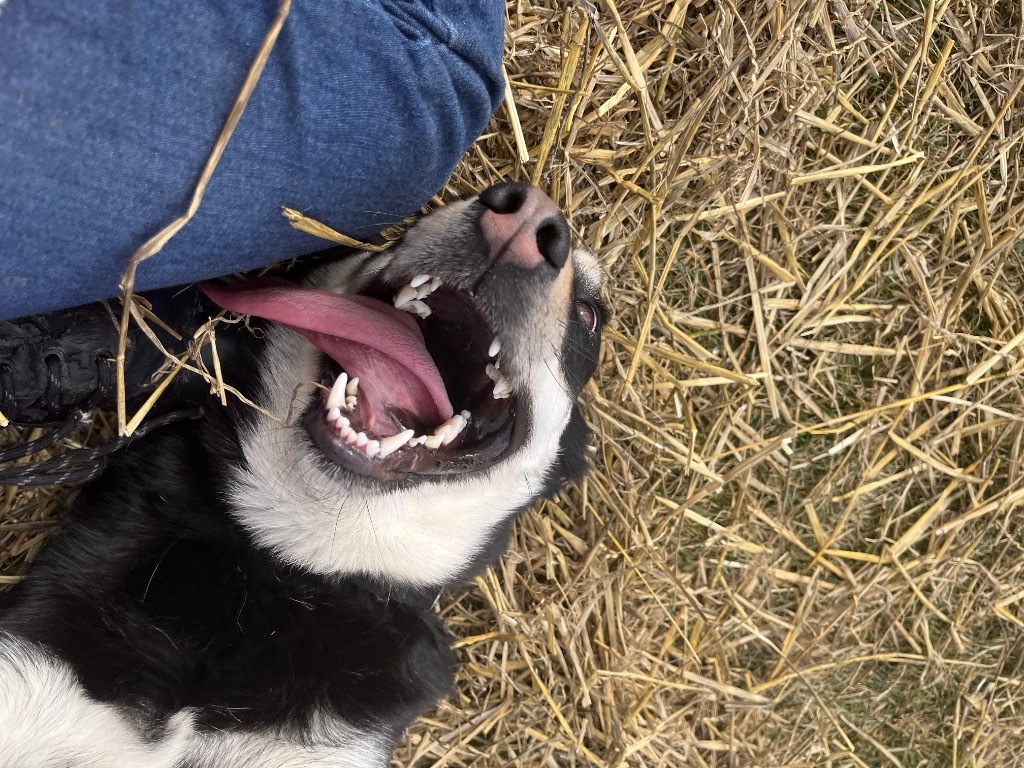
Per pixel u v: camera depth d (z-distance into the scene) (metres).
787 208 0.55
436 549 0.42
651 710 0.57
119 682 0.36
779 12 0.51
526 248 0.34
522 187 0.34
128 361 0.37
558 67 0.50
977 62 0.56
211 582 0.38
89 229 0.28
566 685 0.56
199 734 0.37
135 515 0.39
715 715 0.58
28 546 0.46
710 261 0.56
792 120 0.53
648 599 0.57
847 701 0.60
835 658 0.60
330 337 0.38
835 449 0.59
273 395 0.39
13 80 0.25
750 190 0.53
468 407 0.42
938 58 0.56
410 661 0.42
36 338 0.35
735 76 0.50
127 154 0.27
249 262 0.33
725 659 0.58
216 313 0.40
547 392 0.40
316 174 0.31
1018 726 0.62
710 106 0.51
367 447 0.36
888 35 0.55
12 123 0.25
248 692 0.38
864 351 0.58
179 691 0.37
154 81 0.26
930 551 0.60
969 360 0.59
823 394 0.58
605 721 0.55
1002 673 0.62
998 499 0.60
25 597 0.37
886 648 0.61
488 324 0.36
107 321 0.37
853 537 0.60
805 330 0.58
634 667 0.56
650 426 0.54
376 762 0.40
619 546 0.55
